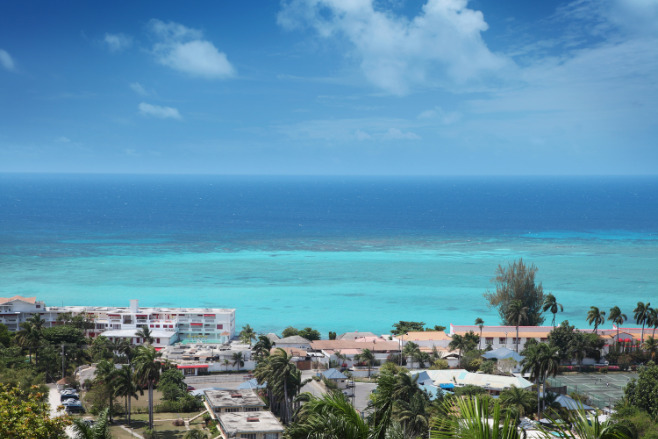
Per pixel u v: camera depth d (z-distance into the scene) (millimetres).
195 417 115125
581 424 24312
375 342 160875
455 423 23219
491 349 157000
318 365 151750
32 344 141875
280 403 110688
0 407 46906
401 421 81125
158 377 108750
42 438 47500
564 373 142875
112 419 113000
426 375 127125
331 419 28734
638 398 104250
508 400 105250
